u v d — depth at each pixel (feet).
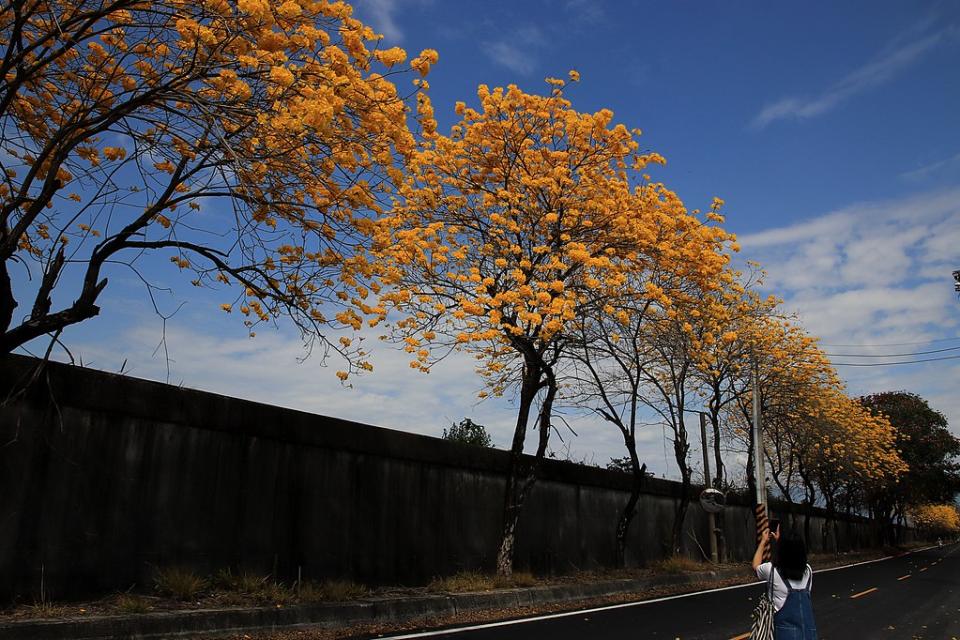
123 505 26.89
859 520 178.81
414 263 40.01
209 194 24.36
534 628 30.76
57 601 24.34
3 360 23.63
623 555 59.00
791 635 14.82
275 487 32.99
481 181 44.98
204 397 30.04
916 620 38.29
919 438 156.46
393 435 39.58
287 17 21.85
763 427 93.40
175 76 24.16
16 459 23.88
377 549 37.91
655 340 63.05
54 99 25.46
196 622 24.52
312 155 24.20
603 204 40.81
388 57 23.27
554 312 36.22
